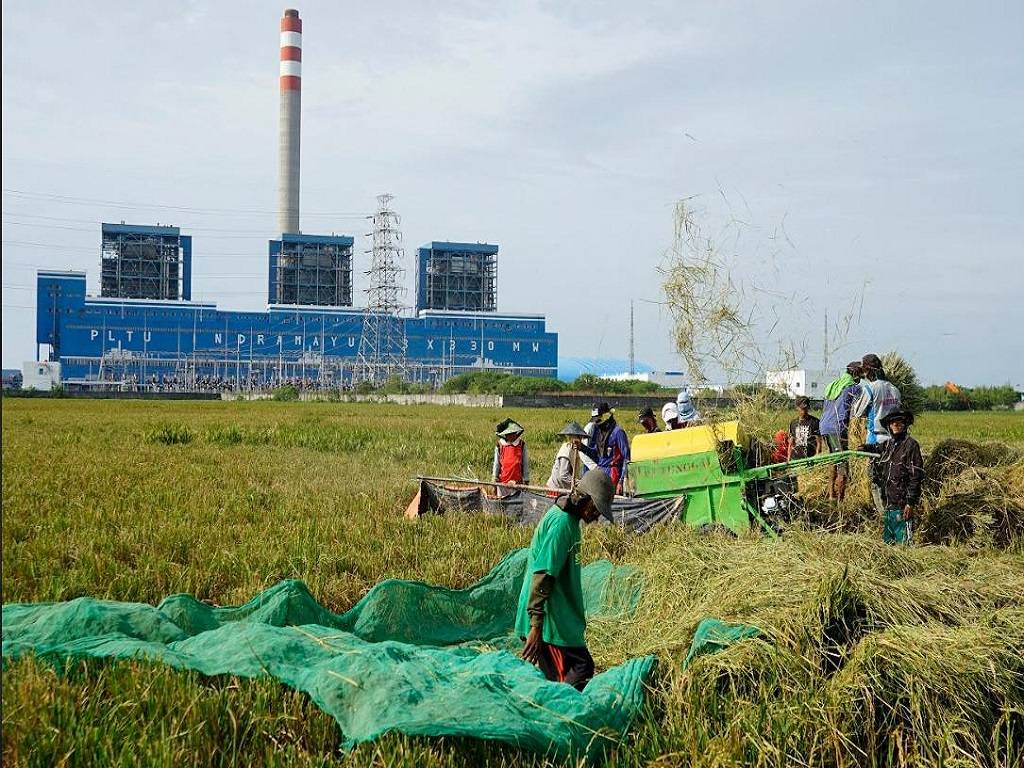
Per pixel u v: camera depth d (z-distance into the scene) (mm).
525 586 6086
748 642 5617
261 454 21922
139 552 9477
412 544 10172
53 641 5918
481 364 140000
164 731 4570
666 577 7184
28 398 86500
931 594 6359
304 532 10523
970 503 10781
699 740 4828
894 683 5215
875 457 10570
